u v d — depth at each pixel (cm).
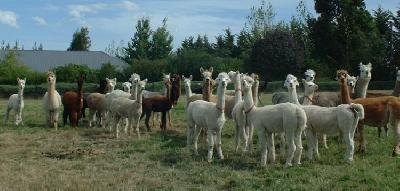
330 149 1327
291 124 1118
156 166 1192
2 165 1208
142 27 7488
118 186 988
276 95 1755
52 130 1814
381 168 1087
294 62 4600
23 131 1784
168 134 1714
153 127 1912
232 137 1617
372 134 1566
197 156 1291
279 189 952
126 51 7769
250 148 1328
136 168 1176
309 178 1016
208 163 1205
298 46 4688
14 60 5438
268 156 1222
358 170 1080
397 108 1233
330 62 4953
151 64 5203
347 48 4831
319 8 4947
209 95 1548
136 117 1611
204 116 1251
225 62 5131
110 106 1652
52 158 1317
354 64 4828
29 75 5075
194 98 1702
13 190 962
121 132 1756
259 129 1164
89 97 1925
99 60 7250
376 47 4681
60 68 5000
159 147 1437
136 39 7475
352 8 4819
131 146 1459
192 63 5075
